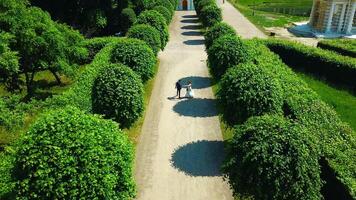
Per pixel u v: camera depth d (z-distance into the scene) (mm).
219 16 46281
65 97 19531
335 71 29406
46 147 11078
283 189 12922
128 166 12992
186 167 18500
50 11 45156
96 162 11492
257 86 18406
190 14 63656
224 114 19531
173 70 33344
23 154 11125
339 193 13961
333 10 47906
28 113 20969
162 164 18719
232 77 19156
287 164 12914
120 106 18156
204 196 16453
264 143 13320
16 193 11055
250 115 18250
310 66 31906
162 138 21234
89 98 20203
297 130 13711
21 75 32125
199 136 21531
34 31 24500
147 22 35000
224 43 24953
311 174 13172
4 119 17984
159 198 16297
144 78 24969
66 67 26750
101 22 44125
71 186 10969
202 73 32656
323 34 48312
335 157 15008
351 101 25891
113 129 13305
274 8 67438
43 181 10773
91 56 34719
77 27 46125
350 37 47719
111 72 18797
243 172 13648
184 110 25000
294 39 46594
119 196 12547
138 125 22531
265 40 34688
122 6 48625
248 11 64250
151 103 26062
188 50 40219
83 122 12125
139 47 24828
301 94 21047
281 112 18750
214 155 19547
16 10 24188
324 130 16828
